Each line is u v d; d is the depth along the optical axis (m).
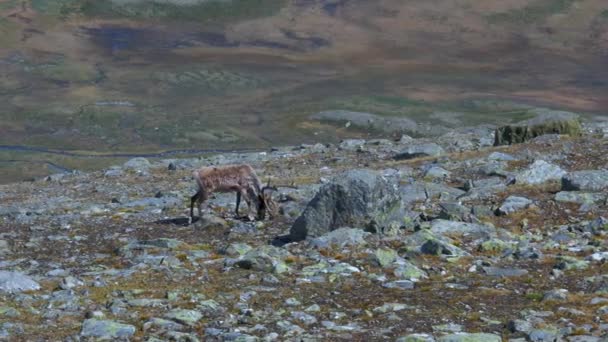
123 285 66.25
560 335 49.91
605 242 75.88
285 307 58.72
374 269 69.56
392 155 162.00
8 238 94.19
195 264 74.56
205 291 63.78
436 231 81.62
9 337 51.78
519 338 50.19
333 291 62.62
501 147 148.88
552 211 90.88
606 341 47.97
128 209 112.25
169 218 102.62
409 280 65.50
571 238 79.00
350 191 82.56
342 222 82.50
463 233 81.50
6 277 65.44
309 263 72.75
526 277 65.75
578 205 92.12
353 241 78.00
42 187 155.88
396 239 78.50
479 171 123.94
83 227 99.81
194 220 99.25
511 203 92.69
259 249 76.50
